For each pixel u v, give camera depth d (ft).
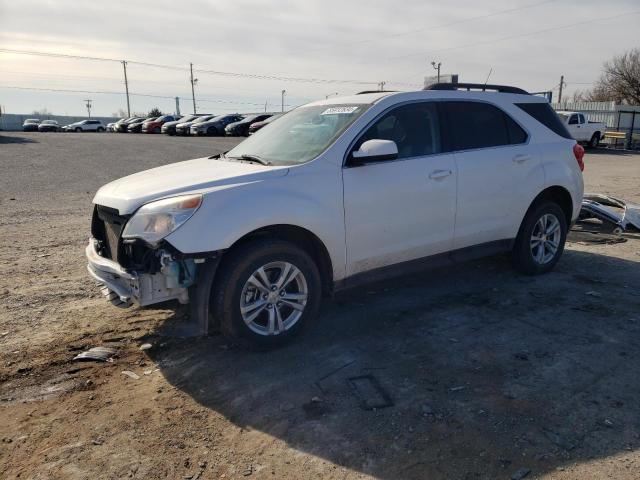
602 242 23.59
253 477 8.75
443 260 16.02
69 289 17.44
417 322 14.73
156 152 71.26
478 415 10.28
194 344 13.56
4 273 18.99
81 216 29.68
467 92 16.70
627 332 13.93
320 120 15.33
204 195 11.88
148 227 11.63
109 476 8.78
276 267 12.84
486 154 16.37
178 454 9.33
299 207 12.73
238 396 11.12
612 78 182.29
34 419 10.38
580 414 10.27
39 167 53.26
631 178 50.03
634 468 8.75
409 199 14.62
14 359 12.72
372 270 14.57
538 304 15.96
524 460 9.00
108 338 13.89
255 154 15.17
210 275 11.98
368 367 12.24
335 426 10.03
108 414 10.53
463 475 8.68
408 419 10.19
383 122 14.64
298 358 12.74
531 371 11.94
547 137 18.26
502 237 17.26
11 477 8.76
